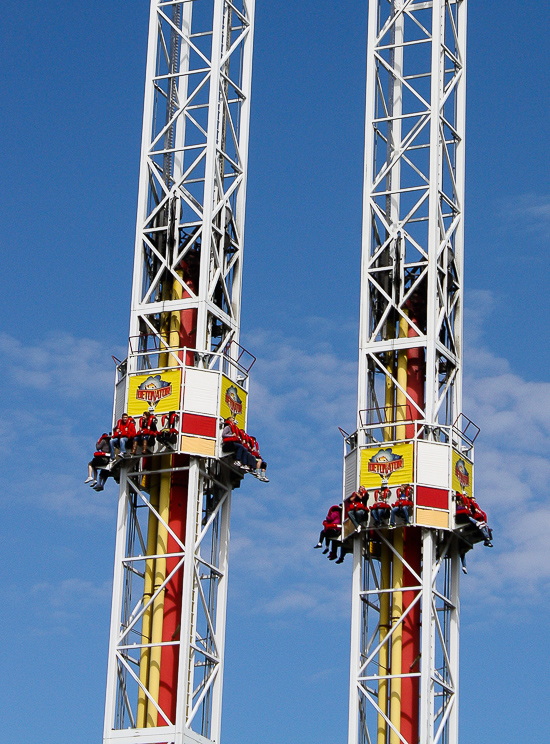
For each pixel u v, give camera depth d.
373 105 101.31
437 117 99.31
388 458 93.62
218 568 93.00
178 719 87.56
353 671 91.50
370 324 98.69
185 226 97.00
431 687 89.81
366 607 94.12
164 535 92.19
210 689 91.44
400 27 103.25
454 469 93.69
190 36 101.12
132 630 90.94
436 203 97.88
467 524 92.56
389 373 95.88
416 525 92.00
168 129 98.94
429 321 95.88
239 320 97.31
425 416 94.38
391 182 101.19
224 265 97.50
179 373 92.56
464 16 104.31
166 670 90.69
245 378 95.69
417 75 101.25
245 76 101.50
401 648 92.25
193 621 90.06
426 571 91.88
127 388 93.38
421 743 88.69
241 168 99.62
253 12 102.81
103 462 92.50
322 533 94.69
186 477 93.44
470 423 96.88
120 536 91.69
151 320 97.75
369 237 98.94
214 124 97.38
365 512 92.62
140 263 96.56
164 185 97.38
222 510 94.19
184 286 95.00
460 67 103.25
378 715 91.44
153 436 91.19
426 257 97.06
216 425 92.25
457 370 97.81
